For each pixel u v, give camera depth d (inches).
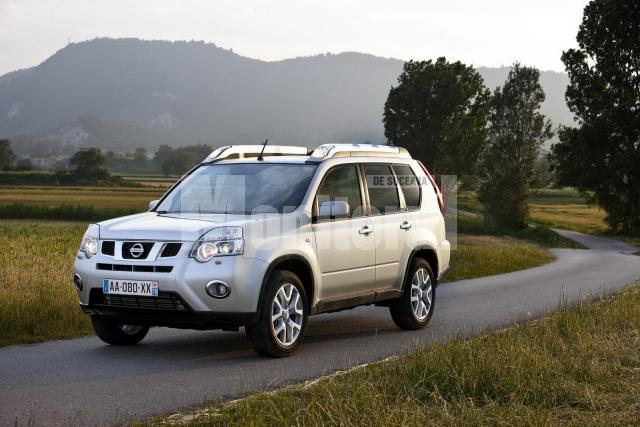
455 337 350.9
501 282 711.1
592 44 3083.2
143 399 248.4
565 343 318.3
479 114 3506.4
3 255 806.5
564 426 204.2
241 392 256.8
